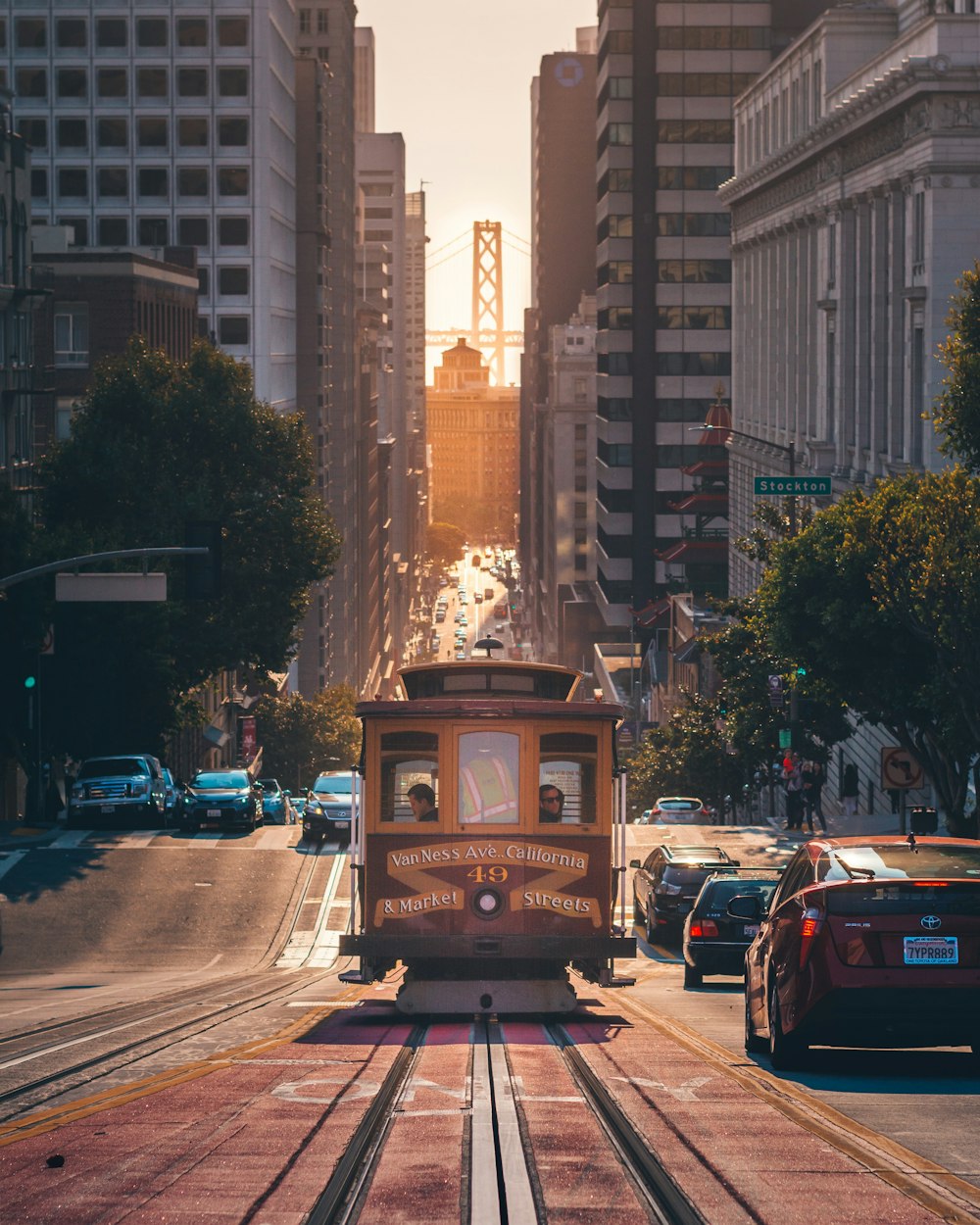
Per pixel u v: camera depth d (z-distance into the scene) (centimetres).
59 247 12606
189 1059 1877
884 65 9094
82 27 16612
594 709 2661
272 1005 2875
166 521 8362
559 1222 962
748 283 14575
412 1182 1073
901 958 1662
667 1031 2312
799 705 7169
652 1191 1049
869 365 9800
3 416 9244
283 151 18062
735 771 9381
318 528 8806
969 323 5144
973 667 4859
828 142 10206
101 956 4553
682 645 14825
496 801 2664
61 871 5716
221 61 16562
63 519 8550
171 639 7500
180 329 13562
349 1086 1566
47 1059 1908
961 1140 1260
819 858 1819
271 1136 1252
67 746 7225
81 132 16700
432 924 2659
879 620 5100
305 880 5656
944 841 1844
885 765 5006
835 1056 1836
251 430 8756
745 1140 1222
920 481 5328
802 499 11000
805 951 1691
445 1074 1667
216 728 13062
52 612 6744
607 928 2672
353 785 2683
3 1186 1081
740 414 14988
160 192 16700
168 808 7069
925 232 8156
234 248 16712
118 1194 1049
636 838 6738
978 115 7962
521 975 2720
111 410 8756
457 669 2878
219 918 5081
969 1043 1677
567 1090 1530
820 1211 985
